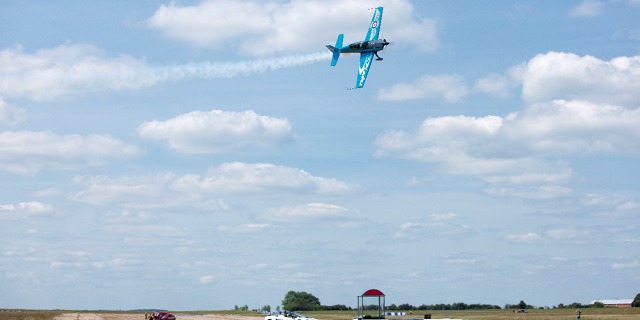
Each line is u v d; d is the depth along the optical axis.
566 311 182.25
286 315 79.69
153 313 99.00
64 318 118.62
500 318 120.19
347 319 108.56
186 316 140.62
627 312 158.88
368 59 88.38
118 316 134.38
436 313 157.88
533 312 178.62
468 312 188.12
